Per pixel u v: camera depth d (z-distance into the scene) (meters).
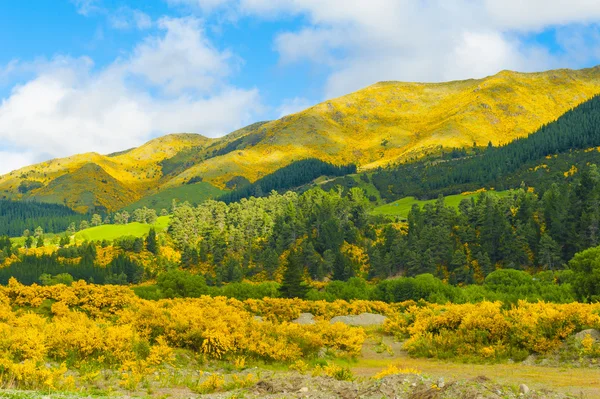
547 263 110.38
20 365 14.96
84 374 16.97
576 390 13.70
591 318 22.53
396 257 125.69
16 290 39.28
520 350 22.42
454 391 12.07
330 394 13.73
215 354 22.53
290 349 24.02
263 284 74.50
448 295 64.25
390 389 13.12
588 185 127.19
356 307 50.97
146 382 16.66
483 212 133.25
